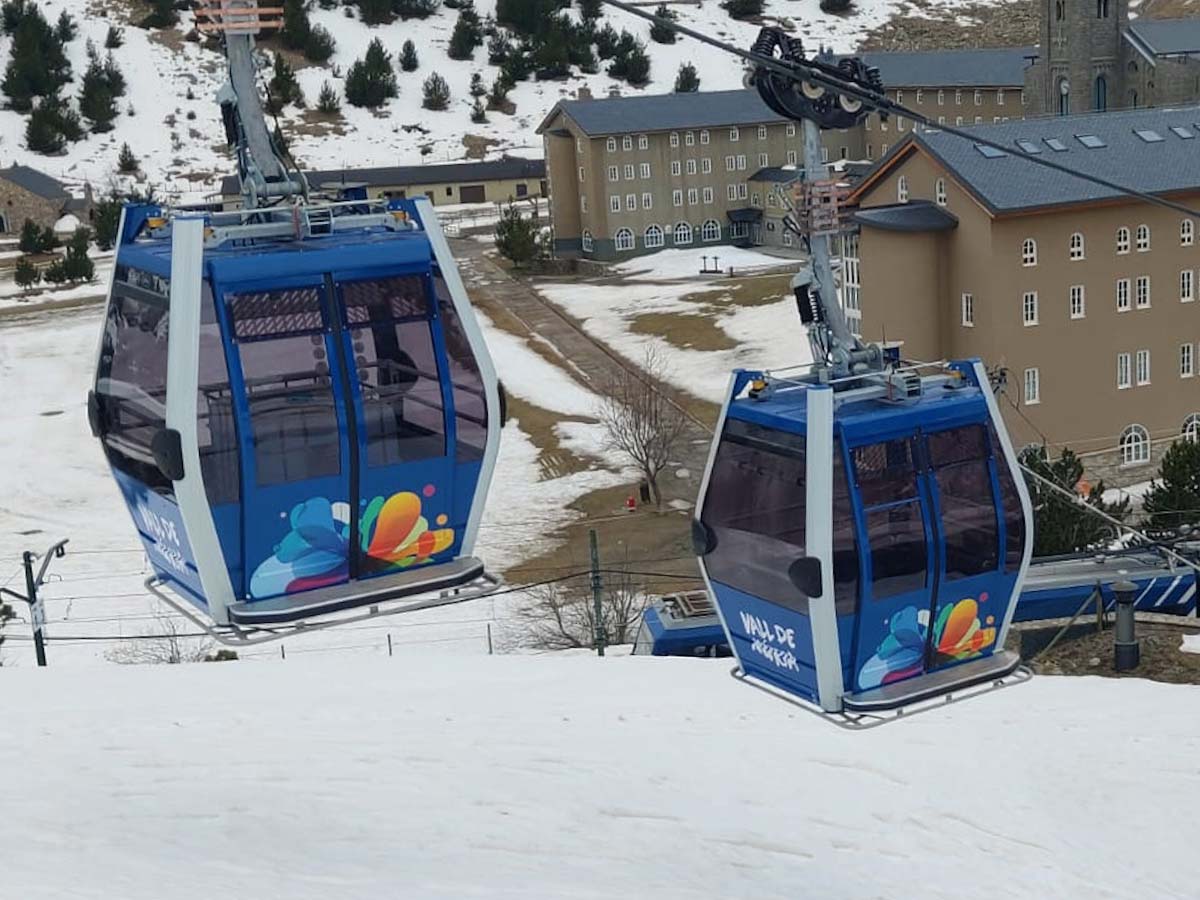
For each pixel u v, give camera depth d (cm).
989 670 2442
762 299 14412
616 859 4322
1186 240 9462
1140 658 5503
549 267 17512
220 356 2147
